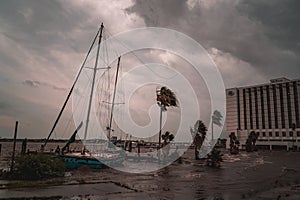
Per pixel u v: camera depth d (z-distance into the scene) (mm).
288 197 13438
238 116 145000
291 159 52031
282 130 128625
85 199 11945
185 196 13438
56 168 20266
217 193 14430
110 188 14992
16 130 19578
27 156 19547
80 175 22000
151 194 13672
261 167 32875
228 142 143625
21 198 11648
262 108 137000
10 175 18531
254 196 13656
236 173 25531
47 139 38594
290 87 128875
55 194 12820
